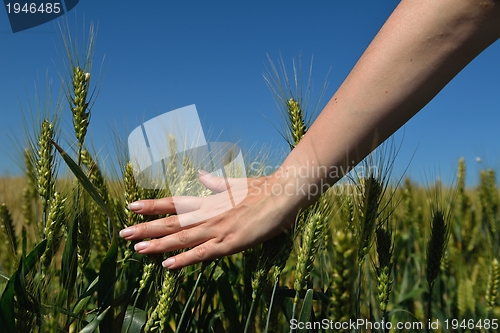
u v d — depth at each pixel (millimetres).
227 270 728
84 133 614
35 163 612
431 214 667
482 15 472
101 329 580
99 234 751
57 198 589
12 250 629
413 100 498
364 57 516
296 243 562
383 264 558
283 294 587
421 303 842
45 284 562
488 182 1036
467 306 790
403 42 495
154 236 573
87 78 619
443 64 490
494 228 965
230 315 653
